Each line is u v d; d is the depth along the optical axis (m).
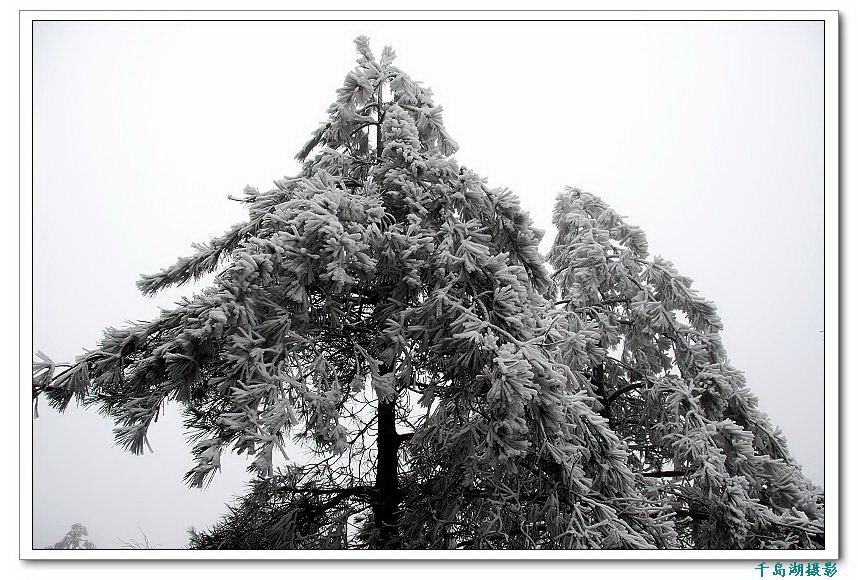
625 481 5.73
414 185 5.88
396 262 5.46
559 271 10.68
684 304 9.79
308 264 4.89
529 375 4.41
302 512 6.54
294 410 4.70
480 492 6.05
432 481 6.49
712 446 7.64
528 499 5.96
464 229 5.75
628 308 9.93
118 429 4.34
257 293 4.86
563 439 5.45
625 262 9.84
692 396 8.69
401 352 5.63
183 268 6.20
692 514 7.75
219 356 4.80
